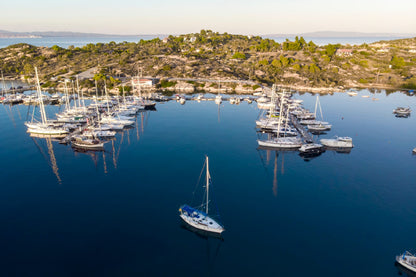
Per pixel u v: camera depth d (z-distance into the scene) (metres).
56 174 77.12
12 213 59.16
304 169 81.88
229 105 162.38
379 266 46.62
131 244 50.81
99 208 61.41
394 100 176.75
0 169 79.69
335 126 124.19
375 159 89.75
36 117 133.62
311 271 45.38
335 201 65.38
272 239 52.34
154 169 80.69
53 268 45.38
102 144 95.44
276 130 114.06
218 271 45.22
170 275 44.47
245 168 82.00
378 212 61.41
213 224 54.78
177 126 122.12
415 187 72.31
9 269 44.97
